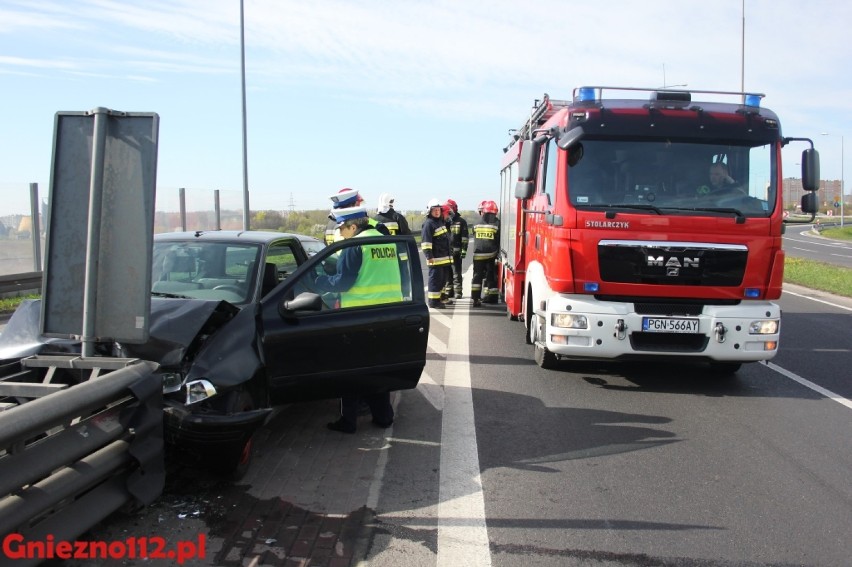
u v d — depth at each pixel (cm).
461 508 413
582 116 689
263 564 340
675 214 668
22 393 376
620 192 682
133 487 378
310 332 481
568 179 684
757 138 688
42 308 416
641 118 687
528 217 877
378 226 617
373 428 564
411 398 659
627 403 656
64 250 413
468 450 516
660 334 678
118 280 404
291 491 432
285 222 2586
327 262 523
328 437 538
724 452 523
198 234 601
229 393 424
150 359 424
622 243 666
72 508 337
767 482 465
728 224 668
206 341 445
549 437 550
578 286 677
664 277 667
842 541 381
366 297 521
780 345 988
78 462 340
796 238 5819
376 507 412
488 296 1384
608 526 394
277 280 565
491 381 733
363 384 515
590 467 486
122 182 402
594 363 828
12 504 294
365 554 354
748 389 720
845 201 10169
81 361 398
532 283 820
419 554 355
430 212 1303
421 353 534
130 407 379
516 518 402
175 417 400
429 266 1305
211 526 380
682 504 427
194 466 467
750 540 380
